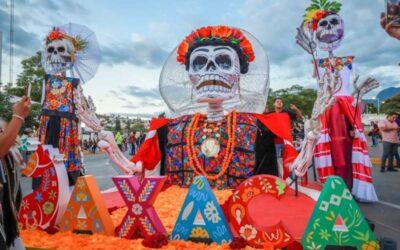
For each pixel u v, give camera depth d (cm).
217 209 272
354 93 638
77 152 641
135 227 288
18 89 2438
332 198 251
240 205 278
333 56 649
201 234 273
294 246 263
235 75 412
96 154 3197
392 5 272
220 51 408
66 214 312
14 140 227
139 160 432
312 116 329
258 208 361
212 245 264
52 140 608
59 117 613
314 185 445
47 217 327
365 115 4097
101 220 298
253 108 450
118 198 409
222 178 394
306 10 651
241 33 430
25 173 337
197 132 414
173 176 423
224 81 404
